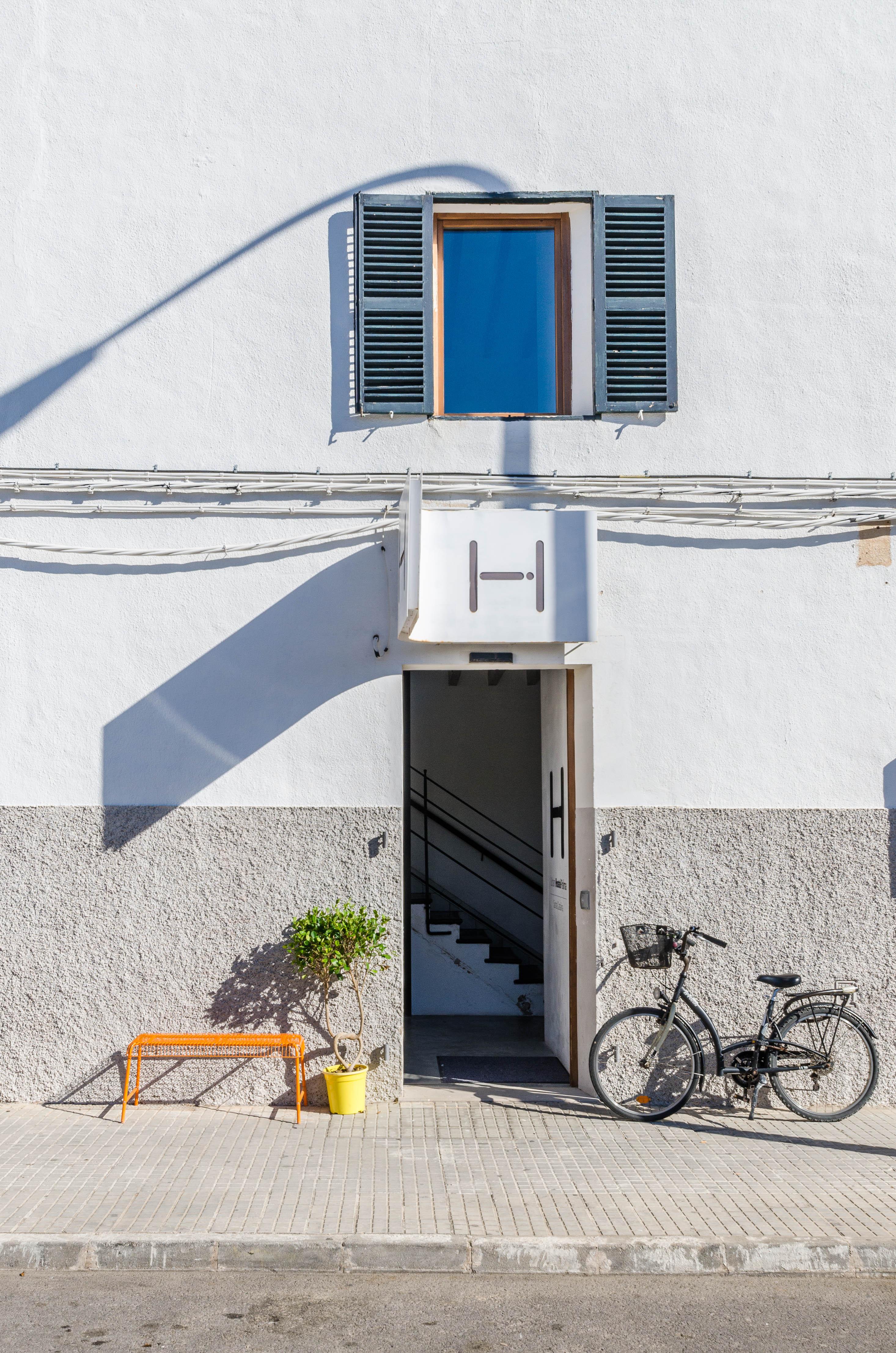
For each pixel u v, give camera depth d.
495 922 12.00
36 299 7.30
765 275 7.50
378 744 7.18
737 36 7.56
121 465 7.23
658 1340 4.34
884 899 7.26
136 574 7.23
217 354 7.32
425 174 7.43
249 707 7.19
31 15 7.41
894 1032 7.19
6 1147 6.12
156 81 7.41
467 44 7.49
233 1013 7.02
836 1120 6.87
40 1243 4.89
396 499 7.31
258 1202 5.36
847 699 7.36
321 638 7.23
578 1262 4.93
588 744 7.41
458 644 7.20
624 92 7.51
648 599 7.34
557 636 6.64
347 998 7.04
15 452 7.22
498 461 7.34
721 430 7.41
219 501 7.26
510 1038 9.17
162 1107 6.91
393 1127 6.60
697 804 7.27
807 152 7.55
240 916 7.07
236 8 7.44
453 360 7.63
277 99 7.43
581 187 7.45
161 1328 4.36
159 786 7.14
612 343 7.39
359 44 7.46
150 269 7.33
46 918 7.04
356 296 7.35
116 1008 7.00
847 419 7.46
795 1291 4.79
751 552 7.40
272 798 7.14
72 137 7.36
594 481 7.33
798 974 7.21
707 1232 5.07
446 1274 4.90
